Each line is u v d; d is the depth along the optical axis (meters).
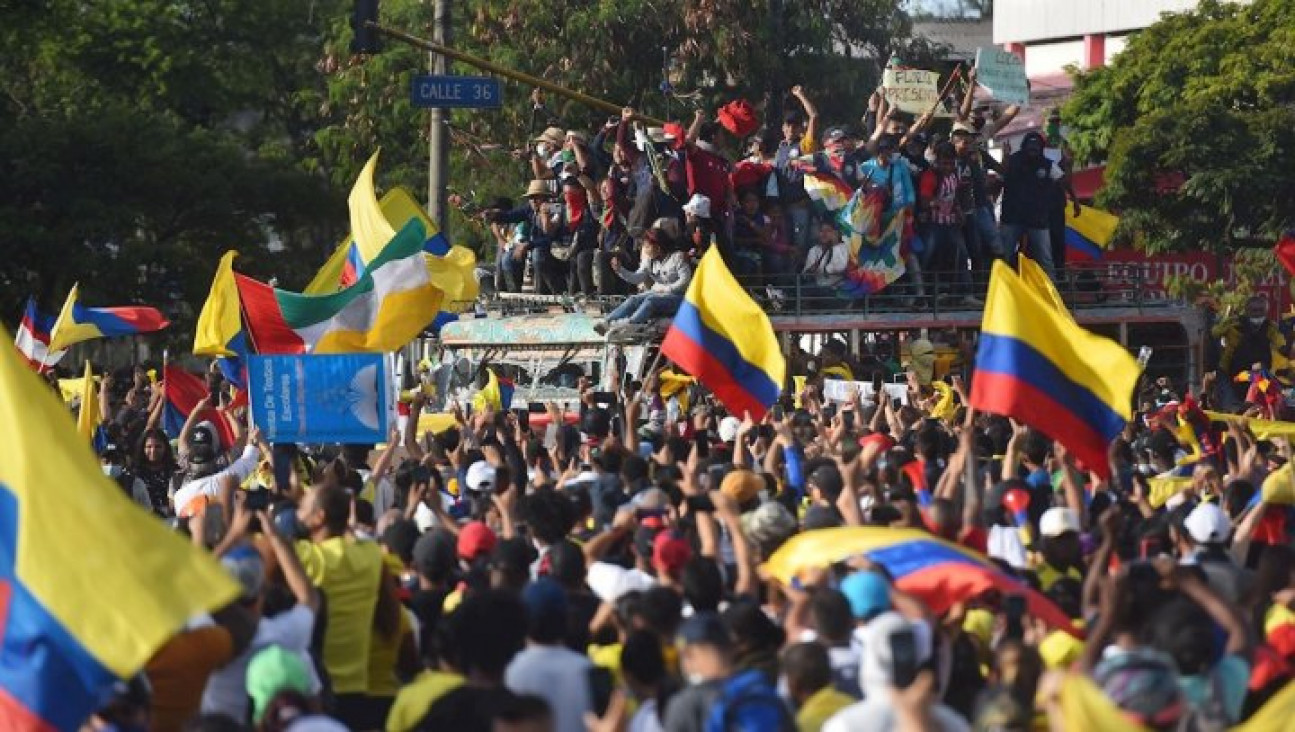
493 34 129.50
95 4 146.88
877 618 22.77
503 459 42.06
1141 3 174.75
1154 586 26.39
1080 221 87.25
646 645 24.75
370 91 135.75
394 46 135.25
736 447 44.06
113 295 122.62
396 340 51.78
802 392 60.22
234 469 47.03
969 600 28.86
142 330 70.94
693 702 22.30
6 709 22.55
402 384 74.12
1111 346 35.88
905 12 143.25
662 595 25.94
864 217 71.56
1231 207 108.19
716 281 44.09
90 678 22.44
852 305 72.69
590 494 36.94
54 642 22.52
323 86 161.50
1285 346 84.50
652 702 23.88
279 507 35.22
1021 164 77.00
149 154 122.94
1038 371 36.06
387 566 30.19
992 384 36.16
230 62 154.38
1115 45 179.12
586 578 30.44
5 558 23.06
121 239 126.38
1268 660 27.03
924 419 51.47
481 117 129.25
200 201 127.00
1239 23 118.62
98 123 123.19
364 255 56.47
